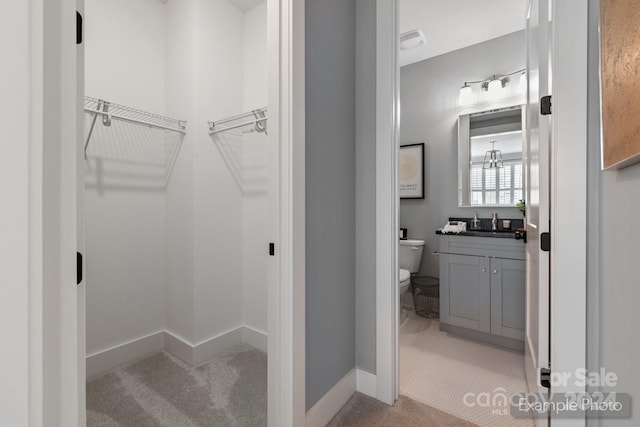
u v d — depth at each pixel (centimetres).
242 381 183
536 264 143
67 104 55
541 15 137
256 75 223
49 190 52
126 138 203
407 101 323
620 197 86
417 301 294
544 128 128
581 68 111
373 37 164
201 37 205
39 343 51
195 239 202
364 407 158
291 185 122
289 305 123
